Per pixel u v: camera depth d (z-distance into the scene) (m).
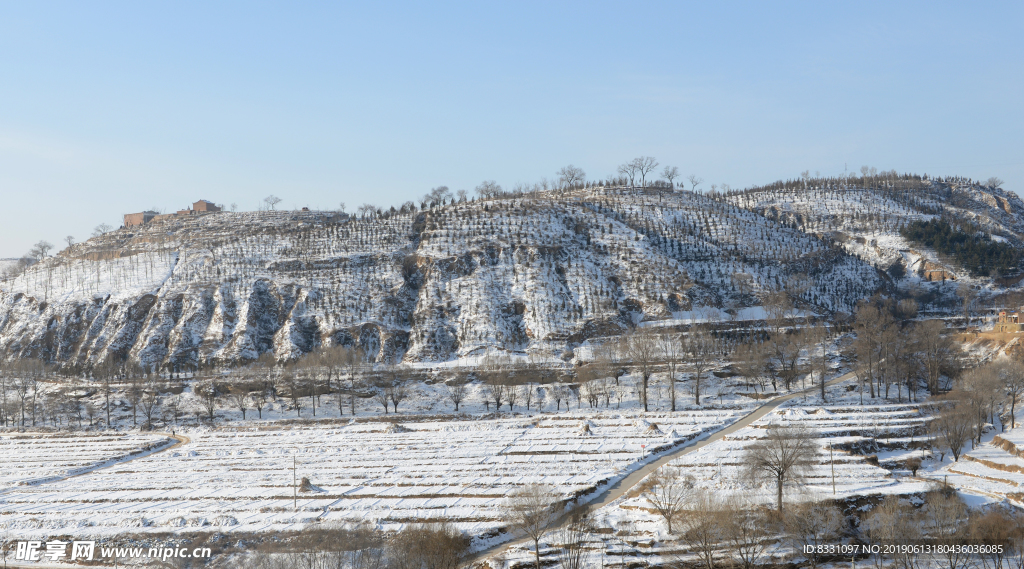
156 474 192.88
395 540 126.31
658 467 176.12
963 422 177.25
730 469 164.25
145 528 145.50
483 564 122.06
